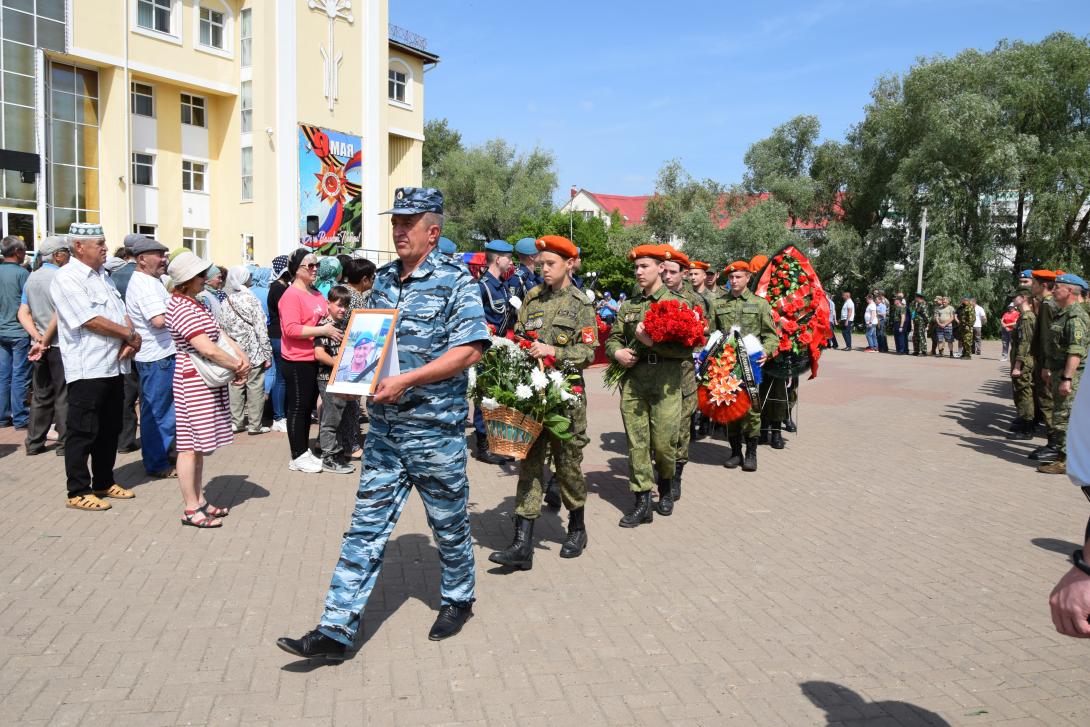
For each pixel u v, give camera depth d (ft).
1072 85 106.42
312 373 23.44
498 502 21.34
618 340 19.65
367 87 106.83
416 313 11.91
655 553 17.26
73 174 84.53
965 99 105.91
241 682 11.12
